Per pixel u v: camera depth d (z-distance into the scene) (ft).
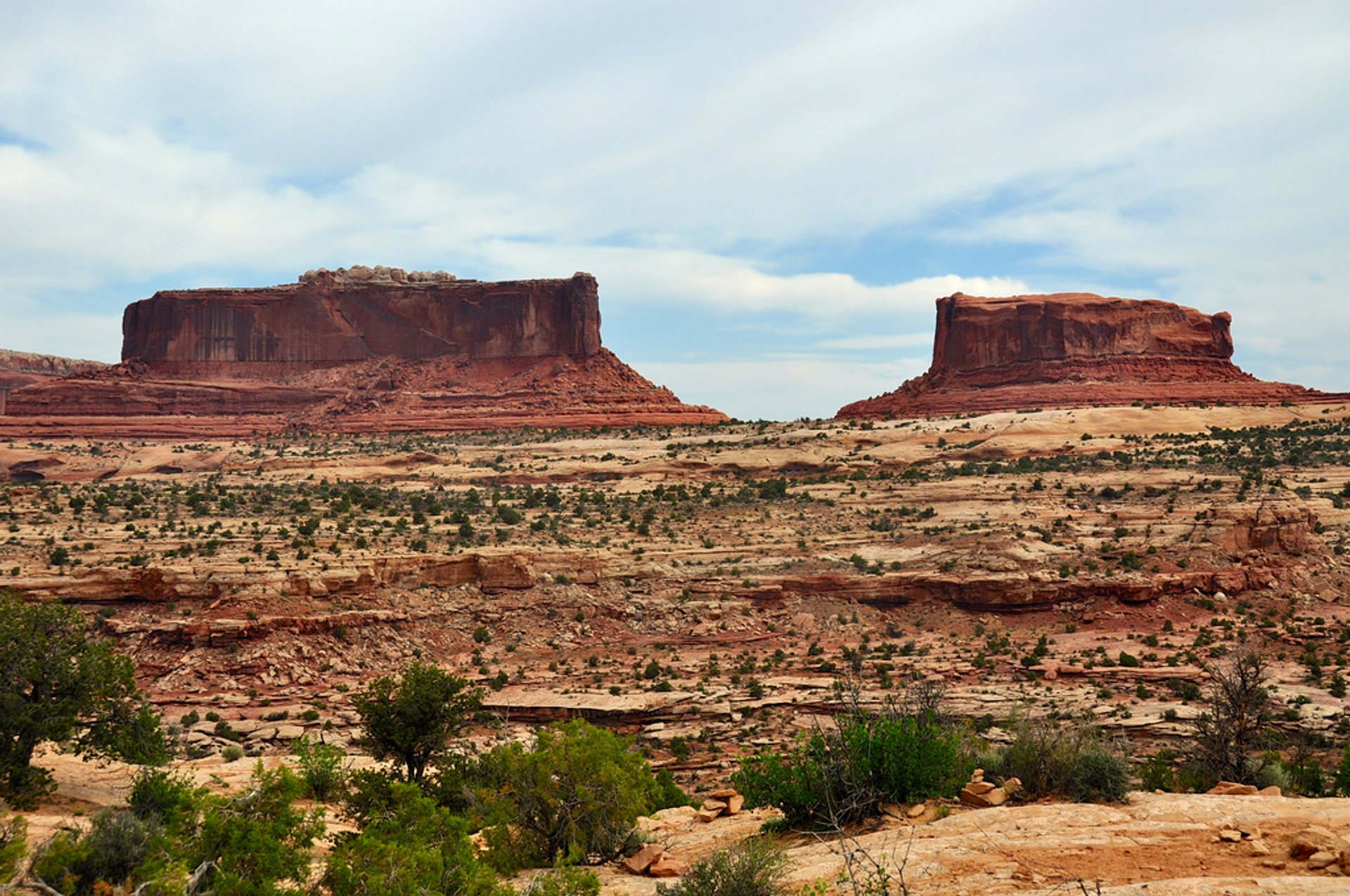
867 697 199.31
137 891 59.06
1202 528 299.58
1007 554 282.36
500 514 345.72
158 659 218.18
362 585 249.34
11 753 105.91
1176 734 165.78
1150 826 59.36
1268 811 60.39
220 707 202.28
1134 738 165.68
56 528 291.58
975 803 71.97
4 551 254.88
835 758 73.82
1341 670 216.33
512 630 257.55
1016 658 232.73
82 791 111.96
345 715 195.83
